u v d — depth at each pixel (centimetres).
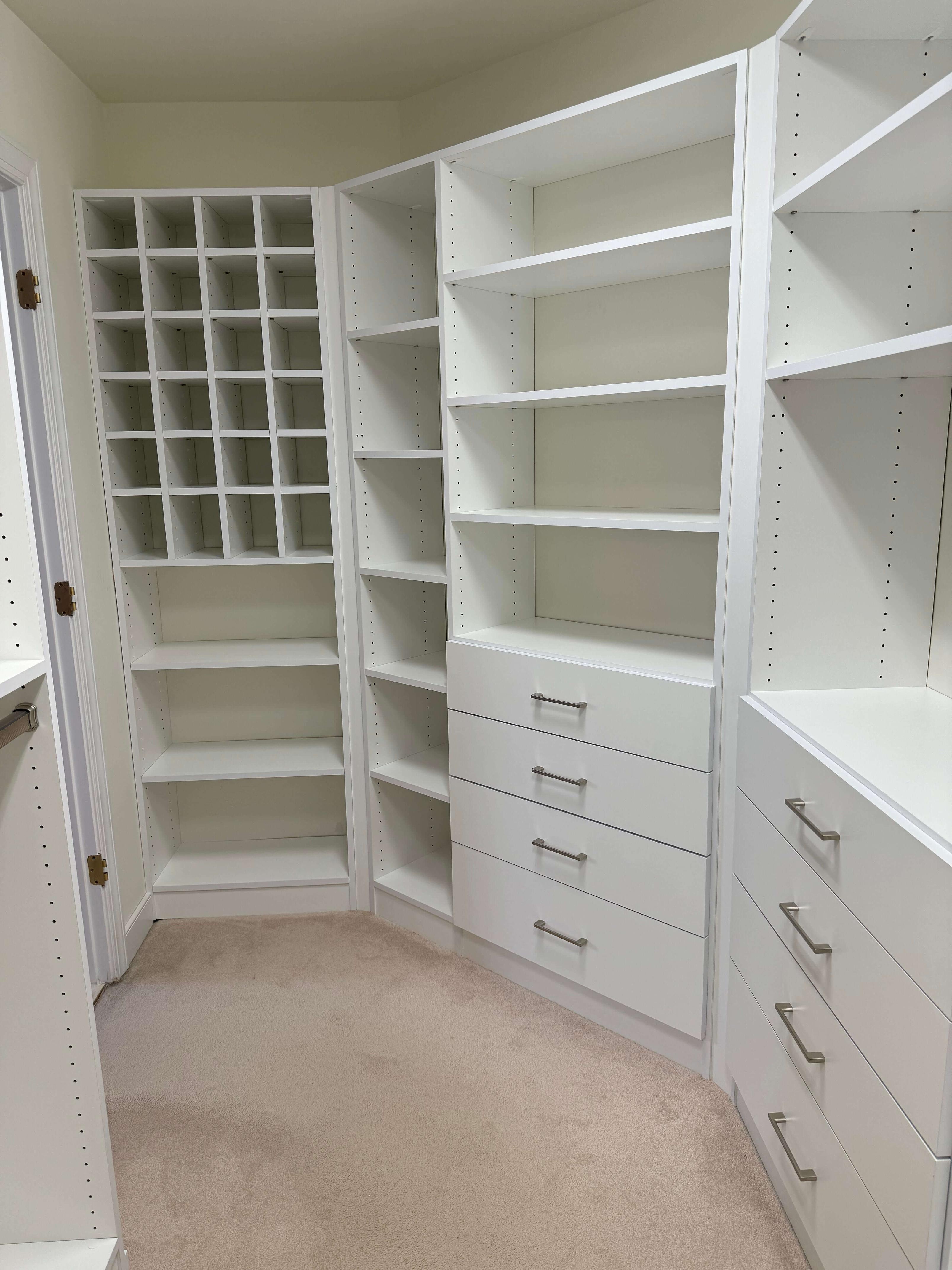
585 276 218
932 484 173
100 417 251
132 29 222
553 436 254
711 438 223
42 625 126
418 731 290
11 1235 145
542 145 209
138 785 275
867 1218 127
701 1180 174
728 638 182
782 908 153
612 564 249
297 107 279
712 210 212
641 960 208
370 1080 205
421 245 269
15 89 211
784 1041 160
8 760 129
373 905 286
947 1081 104
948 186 146
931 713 164
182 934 276
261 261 246
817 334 166
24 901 133
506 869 236
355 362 254
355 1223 165
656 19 220
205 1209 169
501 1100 197
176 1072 210
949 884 103
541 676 217
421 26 228
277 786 313
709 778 188
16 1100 140
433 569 255
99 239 254
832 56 157
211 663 270
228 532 261
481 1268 155
